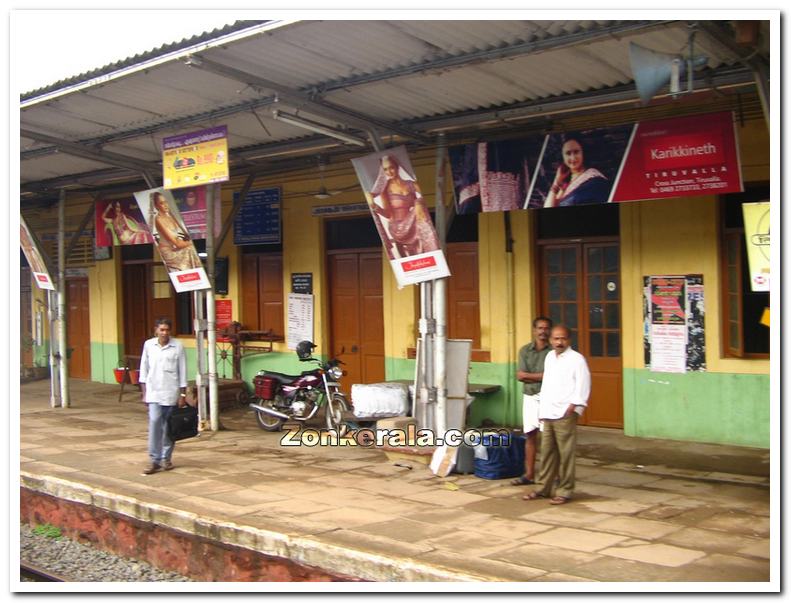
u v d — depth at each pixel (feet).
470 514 23.97
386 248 30.71
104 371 57.72
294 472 30.25
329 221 43.78
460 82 27.73
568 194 30.25
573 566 19.24
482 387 36.19
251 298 47.62
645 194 28.73
